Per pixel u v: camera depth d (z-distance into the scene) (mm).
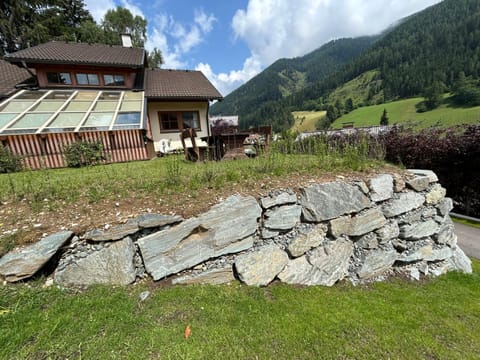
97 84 10914
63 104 8312
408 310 2846
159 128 11781
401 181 3904
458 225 6402
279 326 2166
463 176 6766
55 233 2123
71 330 1714
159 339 1780
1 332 1595
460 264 4438
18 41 17000
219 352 1780
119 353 1618
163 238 2430
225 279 2654
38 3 17094
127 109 8891
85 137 6926
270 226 2959
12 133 6152
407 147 7801
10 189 3035
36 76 10078
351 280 3377
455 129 7371
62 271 2076
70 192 2891
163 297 2219
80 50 11562
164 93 11398
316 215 3191
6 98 8430
